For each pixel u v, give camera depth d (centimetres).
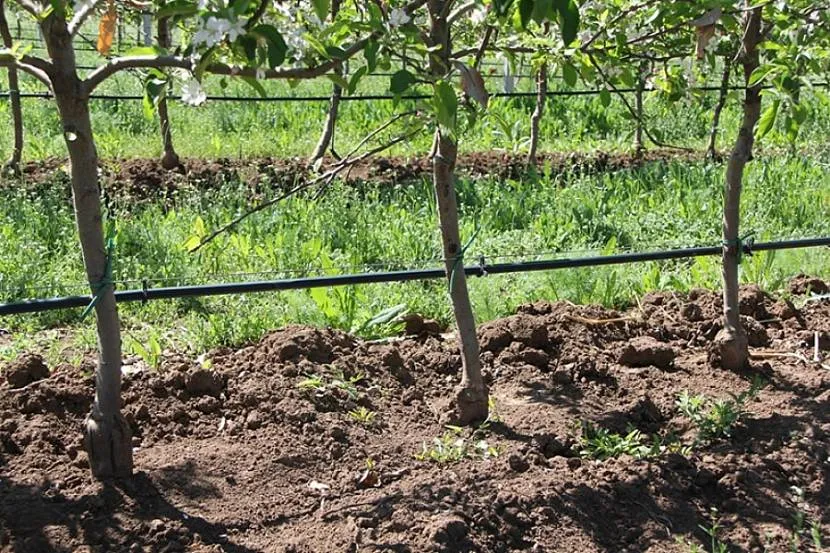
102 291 353
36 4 323
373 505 371
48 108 1188
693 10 378
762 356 517
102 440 362
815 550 370
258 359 470
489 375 481
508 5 277
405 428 433
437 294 601
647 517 381
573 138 1233
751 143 470
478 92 320
